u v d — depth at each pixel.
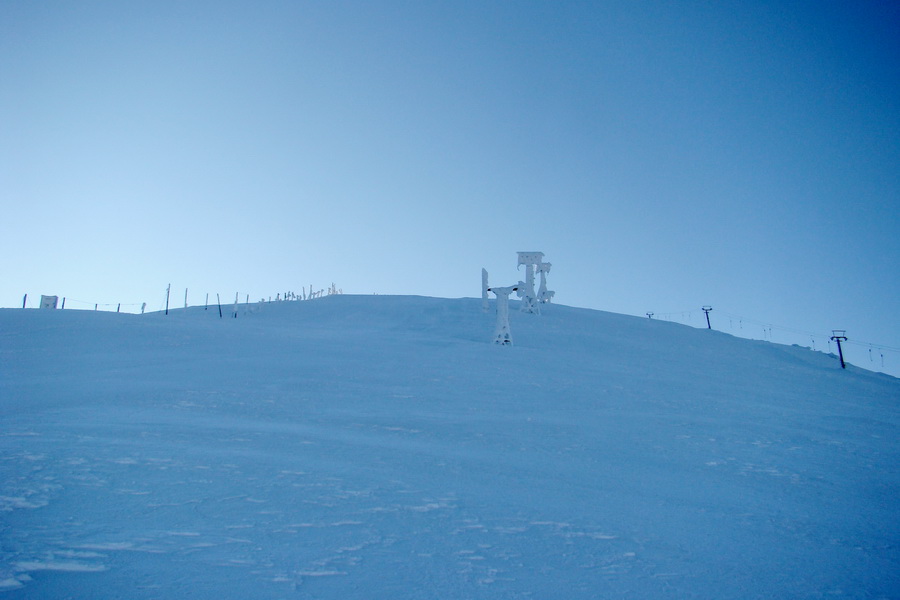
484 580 4.39
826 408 17.11
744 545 5.62
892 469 9.41
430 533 5.34
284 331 27.38
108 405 11.28
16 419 9.73
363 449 8.58
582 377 18.33
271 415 11.02
